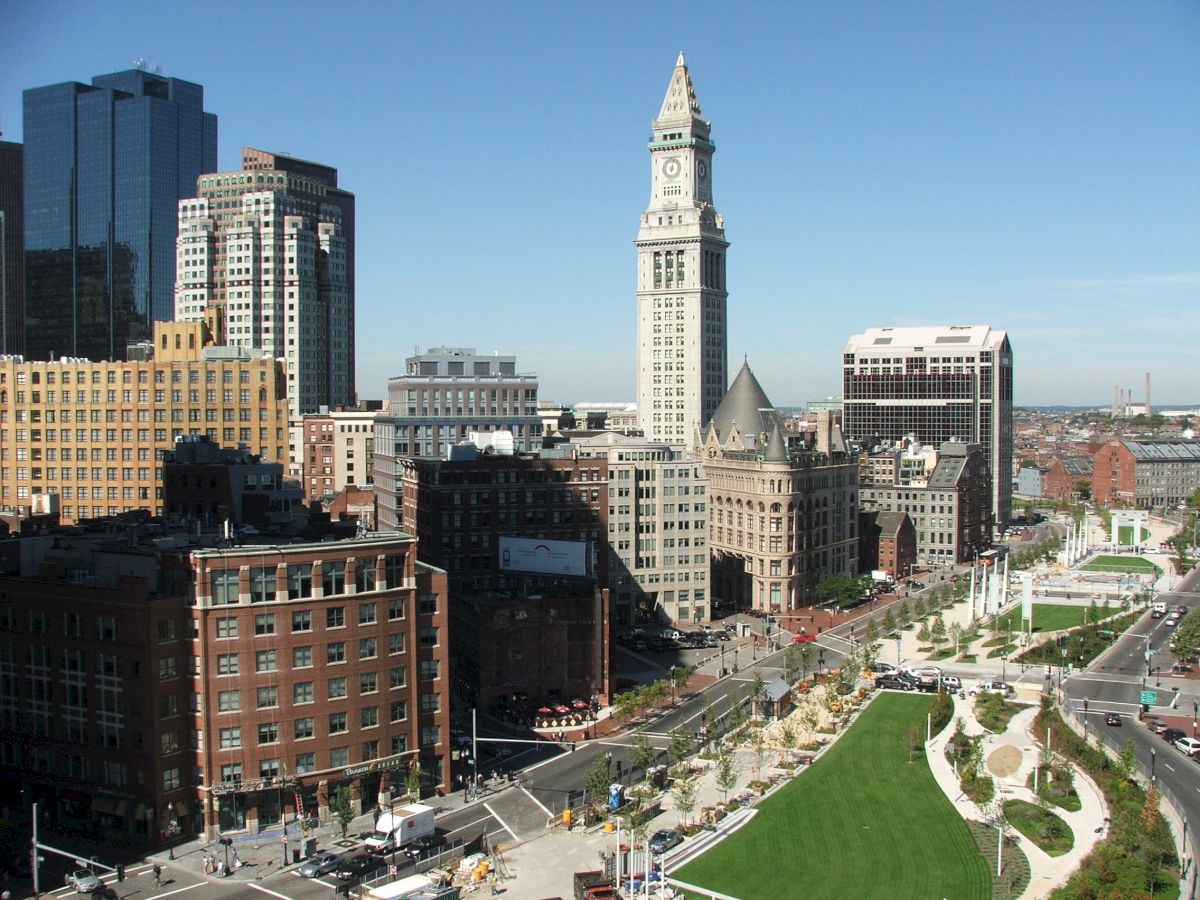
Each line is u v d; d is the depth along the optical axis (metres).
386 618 147.50
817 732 184.25
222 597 137.75
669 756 172.75
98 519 199.50
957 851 134.38
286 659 140.25
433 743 153.62
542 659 197.00
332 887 124.25
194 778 138.12
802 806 150.38
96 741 138.88
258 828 139.75
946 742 176.75
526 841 138.38
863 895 122.88
